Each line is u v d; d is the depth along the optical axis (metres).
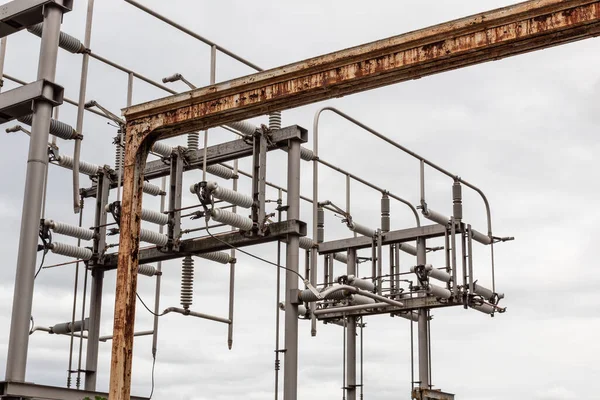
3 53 17.58
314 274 16.50
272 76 11.68
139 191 12.84
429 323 22.33
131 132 12.92
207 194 16.44
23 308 13.05
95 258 18.03
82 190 18.78
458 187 21.55
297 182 16.77
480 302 21.25
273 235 16.66
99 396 14.39
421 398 20.33
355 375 22.75
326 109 18.06
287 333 16.28
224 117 12.30
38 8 14.16
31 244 13.28
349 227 21.34
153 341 18.11
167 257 17.97
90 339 18.12
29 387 13.20
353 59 11.05
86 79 15.78
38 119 13.70
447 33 10.36
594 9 9.47
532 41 9.95
